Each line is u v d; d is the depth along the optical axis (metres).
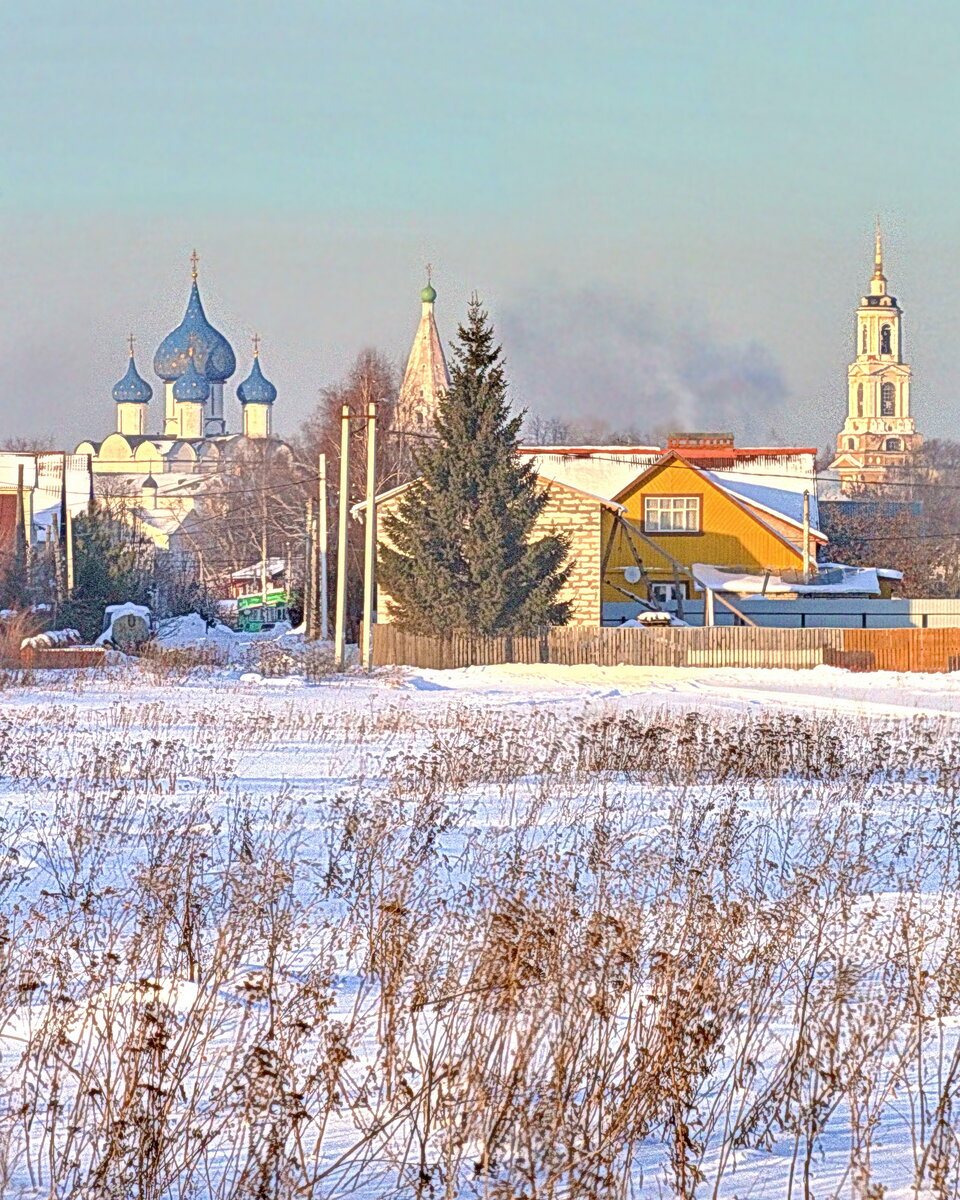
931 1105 25.09
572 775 69.75
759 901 36.53
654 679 164.38
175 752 77.19
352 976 31.06
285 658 165.12
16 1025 27.16
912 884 41.06
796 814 57.78
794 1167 22.09
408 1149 22.05
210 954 31.75
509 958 25.59
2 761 68.12
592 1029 26.08
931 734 94.19
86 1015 25.70
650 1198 21.31
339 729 95.25
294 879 40.12
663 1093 23.12
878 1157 23.03
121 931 34.12
